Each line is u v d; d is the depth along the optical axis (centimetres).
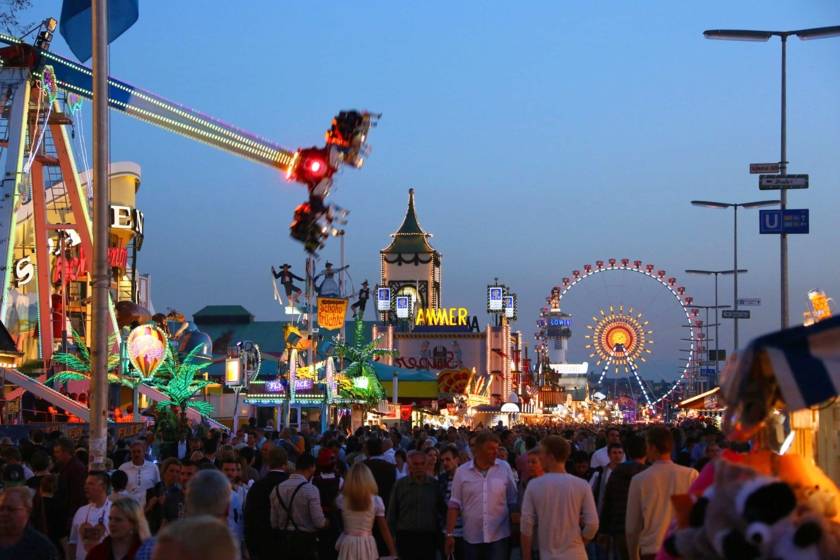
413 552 1695
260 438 2944
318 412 6169
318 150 2298
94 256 1877
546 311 15038
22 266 6178
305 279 5434
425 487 1703
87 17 2397
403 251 13275
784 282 4184
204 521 557
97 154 1898
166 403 4812
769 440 789
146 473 1745
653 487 1303
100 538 1180
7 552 1058
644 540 1307
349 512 1475
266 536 1477
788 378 654
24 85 4259
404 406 7106
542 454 1366
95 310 1866
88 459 1973
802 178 3566
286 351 5400
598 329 13638
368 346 6006
